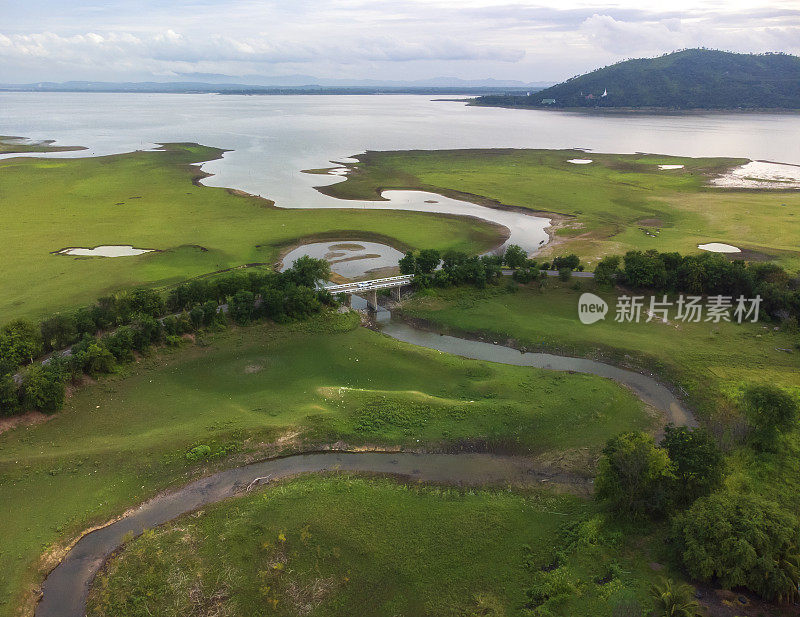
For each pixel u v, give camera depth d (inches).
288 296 3208.7
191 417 2347.4
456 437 2263.8
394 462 2149.4
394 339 3137.3
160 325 2847.0
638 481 1780.3
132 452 2092.8
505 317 3403.1
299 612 1498.5
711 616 1403.8
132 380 2610.7
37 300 3523.6
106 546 1739.7
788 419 2135.8
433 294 3690.9
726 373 2738.7
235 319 3134.8
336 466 2123.5
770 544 1487.5
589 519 1811.0
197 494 1963.6
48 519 1817.2
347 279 4025.6
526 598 1525.6
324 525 1779.0
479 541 1739.7
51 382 2310.5
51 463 2031.3
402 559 1662.2
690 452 1824.6
